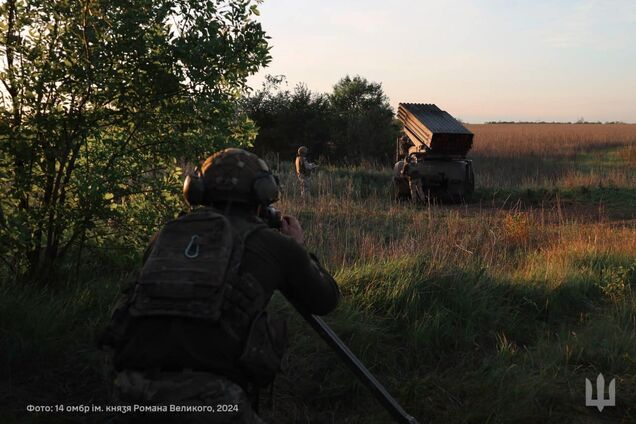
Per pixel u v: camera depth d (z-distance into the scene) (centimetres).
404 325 512
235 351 194
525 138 5316
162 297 194
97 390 385
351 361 259
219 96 523
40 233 516
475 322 547
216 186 223
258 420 202
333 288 233
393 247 752
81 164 550
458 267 639
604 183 1948
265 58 530
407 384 423
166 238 208
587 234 1030
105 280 540
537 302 629
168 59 503
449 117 1881
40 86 479
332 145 2839
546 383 425
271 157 2680
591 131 7125
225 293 195
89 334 438
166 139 539
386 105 2994
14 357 400
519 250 927
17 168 502
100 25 484
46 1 482
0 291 469
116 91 507
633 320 585
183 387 189
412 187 1669
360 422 386
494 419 385
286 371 424
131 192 540
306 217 1232
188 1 507
